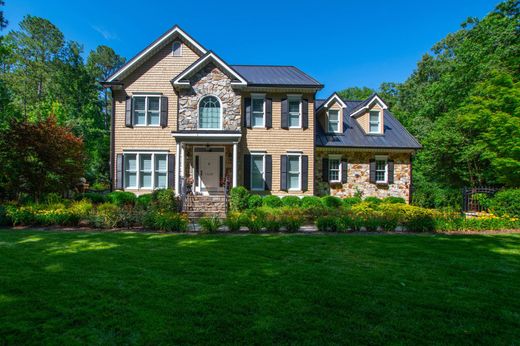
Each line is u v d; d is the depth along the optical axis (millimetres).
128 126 15289
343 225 8984
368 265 5379
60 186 11375
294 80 16266
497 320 3344
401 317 3340
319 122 18328
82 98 34719
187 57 15656
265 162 15641
